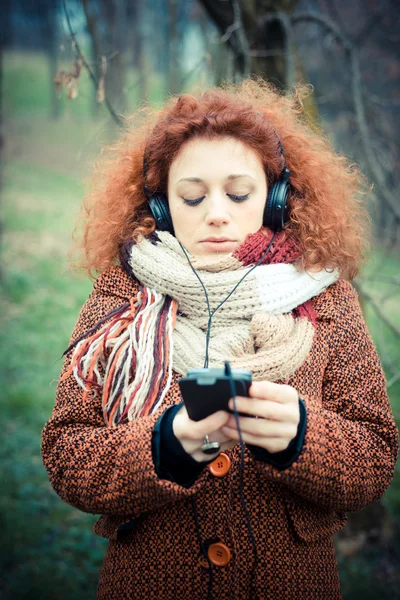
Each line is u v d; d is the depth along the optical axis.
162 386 1.39
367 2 6.38
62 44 2.38
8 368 6.34
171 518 1.38
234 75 3.07
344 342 1.49
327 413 1.32
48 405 5.53
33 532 3.73
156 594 1.35
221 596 1.35
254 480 1.38
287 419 1.19
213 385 1.11
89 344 1.41
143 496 1.23
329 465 1.24
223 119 1.44
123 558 1.40
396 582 3.38
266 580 1.35
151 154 1.54
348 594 3.28
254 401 1.16
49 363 6.62
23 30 27.34
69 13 2.35
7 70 25.91
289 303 1.46
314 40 4.52
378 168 3.13
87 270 1.76
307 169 1.65
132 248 1.56
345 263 1.64
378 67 7.56
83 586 3.35
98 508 1.28
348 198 1.79
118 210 1.69
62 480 1.35
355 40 4.37
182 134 1.46
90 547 3.66
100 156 1.87
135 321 1.43
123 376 1.41
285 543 1.37
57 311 8.20
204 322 1.45
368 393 1.44
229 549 1.36
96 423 1.42
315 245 1.56
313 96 3.04
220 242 1.47
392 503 3.99
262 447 1.22
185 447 1.20
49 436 1.42
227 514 1.37
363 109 3.45
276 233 1.55
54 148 18.17
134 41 10.41
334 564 1.47
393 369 2.78
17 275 9.09
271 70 2.98
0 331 7.33
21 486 4.21
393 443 1.40
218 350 1.40
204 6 3.05
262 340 1.40
